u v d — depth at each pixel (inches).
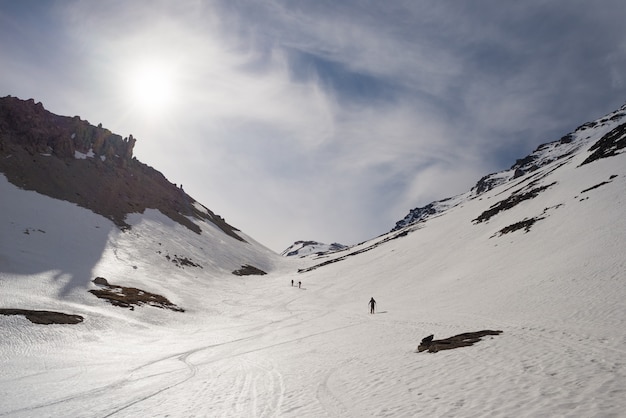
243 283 3447.3
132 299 1851.6
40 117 3831.2
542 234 1993.1
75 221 2930.6
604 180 2337.6
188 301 2233.0
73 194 3380.9
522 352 609.6
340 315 1738.4
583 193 2317.9
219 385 681.6
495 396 426.3
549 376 469.1
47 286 1663.4
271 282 3575.3
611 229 1512.1
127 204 3937.0
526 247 1929.1
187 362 969.5
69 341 1159.6
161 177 5649.6
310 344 1069.8
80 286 1798.7
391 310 1647.4
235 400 568.4
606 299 920.3
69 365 936.9
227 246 4773.6
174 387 705.0
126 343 1243.8
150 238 3447.3
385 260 3405.5
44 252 2196.1
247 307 2348.7
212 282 3125.0
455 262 2434.8
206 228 5004.9
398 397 484.1
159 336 1403.8
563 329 739.4
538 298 1098.7
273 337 1307.8
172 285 2546.8
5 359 940.0
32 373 849.5
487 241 2534.5
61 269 1991.9
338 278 3262.8
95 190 3720.5
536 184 3523.6
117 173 4394.7
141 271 2603.3
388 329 1141.7
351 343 995.9
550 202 2586.1
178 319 1772.9
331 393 549.0
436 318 1187.9
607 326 714.2
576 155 4402.1
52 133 3865.7
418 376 570.3
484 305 1229.7
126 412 563.5
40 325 1203.2
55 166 3575.3
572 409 355.3
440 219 4756.4
